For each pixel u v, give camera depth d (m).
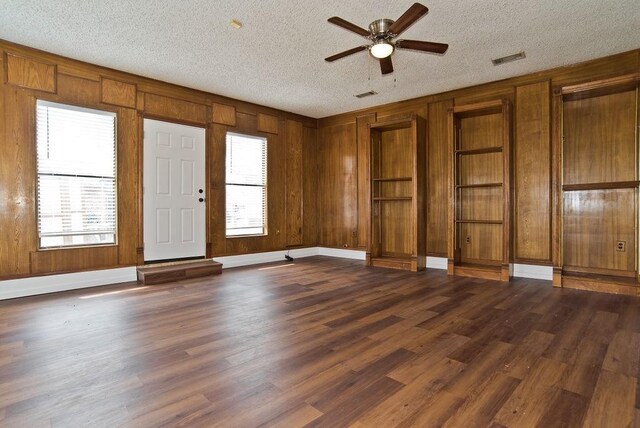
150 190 4.46
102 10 2.86
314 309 3.09
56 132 3.78
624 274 3.82
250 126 5.56
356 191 6.07
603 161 3.90
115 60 3.88
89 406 1.59
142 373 1.91
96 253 4.03
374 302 3.31
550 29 3.20
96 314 2.94
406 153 5.44
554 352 2.17
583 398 1.65
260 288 3.89
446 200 5.00
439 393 1.71
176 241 4.71
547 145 4.20
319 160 6.61
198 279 4.37
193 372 1.92
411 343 2.33
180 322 2.74
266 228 5.77
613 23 3.10
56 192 3.78
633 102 3.74
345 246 6.23
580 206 4.07
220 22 3.06
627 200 3.80
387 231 5.66
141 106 4.36
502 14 2.94
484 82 4.61
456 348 2.24
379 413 1.54
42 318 2.83
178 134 4.72
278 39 3.37
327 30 3.20
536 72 4.26
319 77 4.41
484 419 1.50
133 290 3.79
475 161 4.77
